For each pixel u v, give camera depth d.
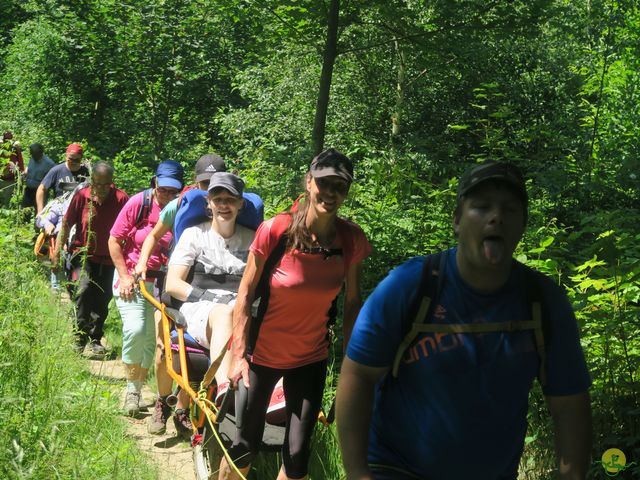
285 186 9.85
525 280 2.53
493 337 2.48
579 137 11.60
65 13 19.38
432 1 10.77
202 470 4.84
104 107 20.08
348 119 17.27
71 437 4.65
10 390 4.69
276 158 10.97
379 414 2.66
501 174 2.38
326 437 5.04
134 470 4.80
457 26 10.90
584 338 4.91
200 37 18.81
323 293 4.21
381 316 2.52
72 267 8.14
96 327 8.25
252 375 4.37
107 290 8.23
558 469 2.59
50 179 11.38
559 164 9.74
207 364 5.41
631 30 12.16
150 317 6.75
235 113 17.86
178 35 18.75
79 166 11.41
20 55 20.92
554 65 15.81
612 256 4.92
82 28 18.97
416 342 2.52
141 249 6.79
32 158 15.20
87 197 8.01
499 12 10.95
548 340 2.52
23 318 5.22
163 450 5.95
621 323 4.76
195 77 18.72
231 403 4.79
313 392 4.41
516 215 2.41
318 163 4.06
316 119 11.16
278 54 16.16
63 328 5.94
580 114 14.30
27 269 6.00
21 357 4.86
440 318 2.50
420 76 16.39
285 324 4.25
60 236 7.74
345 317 4.48
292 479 4.35
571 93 15.64
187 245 5.32
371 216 7.92
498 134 9.78
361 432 2.53
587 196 9.38
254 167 11.17
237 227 5.40
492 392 2.50
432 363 2.50
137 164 16.58
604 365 4.75
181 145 19.14
